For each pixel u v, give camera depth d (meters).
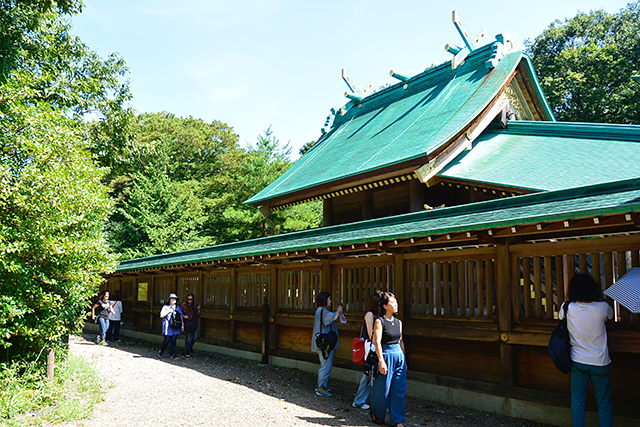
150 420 5.70
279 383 8.06
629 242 4.99
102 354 11.33
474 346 6.53
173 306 11.19
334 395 7.17
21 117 6.54
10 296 6.04
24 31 11.60
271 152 28.39
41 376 6.66
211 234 31.08
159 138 37.03
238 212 26.47
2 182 5.97
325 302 7.40
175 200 28.56
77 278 6.83
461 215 6.64
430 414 6.07
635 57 30.38
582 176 9.46
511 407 5.90
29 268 6.27
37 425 5.26
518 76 15.21
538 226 5.29
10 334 6.15
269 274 10.45
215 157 42.38
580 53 30.95
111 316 14.35
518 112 15.97
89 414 5.78
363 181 13.41
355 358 5.87
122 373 8.79
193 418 5.82
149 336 14.97
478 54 16.22
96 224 7.36
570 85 30.70
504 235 5.75
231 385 7.86
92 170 7.18
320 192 15.08
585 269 5.36
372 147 15.02
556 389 5.61
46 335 6.54
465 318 6.52
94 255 7.29
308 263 9.34
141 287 16.38
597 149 10.98
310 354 9.20
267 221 25.69
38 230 6.19
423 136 13.02
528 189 9.59
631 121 29.39
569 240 5.51
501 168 11.41
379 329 5.31
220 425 5.54
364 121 19.20
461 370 6.64
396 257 7.43
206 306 12.66
